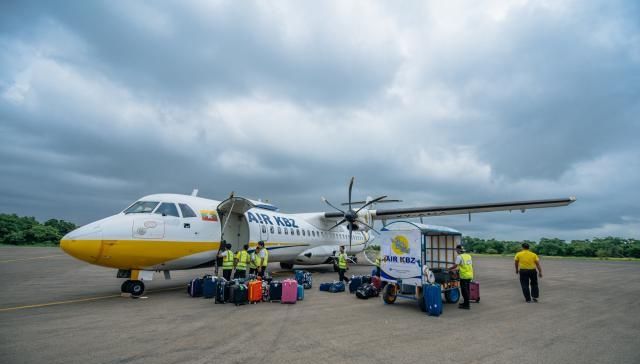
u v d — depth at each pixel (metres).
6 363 4.25
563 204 15.04
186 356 4.60
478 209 16.58
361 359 4.59
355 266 23.97
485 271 21.03
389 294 8.93
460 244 10.29
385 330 6.21
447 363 4.49
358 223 18.05
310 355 4.71
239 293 8.55
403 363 4.46
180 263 10.24
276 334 5.79
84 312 7.37
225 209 12.16
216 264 11.44
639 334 6.19
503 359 4.72
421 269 8.28
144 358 4.49
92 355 4.59
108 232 8.72
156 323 6.45
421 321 7.02
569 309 8.60
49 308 7.78
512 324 6.87
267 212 15.16
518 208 16.20
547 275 18.80
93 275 14.84
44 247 36.34
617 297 10.73
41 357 4.48
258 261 11.28
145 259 9.31
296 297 9.04
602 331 6.39
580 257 48.25
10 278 13.52
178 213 10.30
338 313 7.71
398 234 8.96
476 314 7.86
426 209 17.30
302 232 16.73
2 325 6.17
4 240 35.81
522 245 10.01
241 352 4.80
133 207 10.05
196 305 8.38
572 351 5.14
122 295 9.49
